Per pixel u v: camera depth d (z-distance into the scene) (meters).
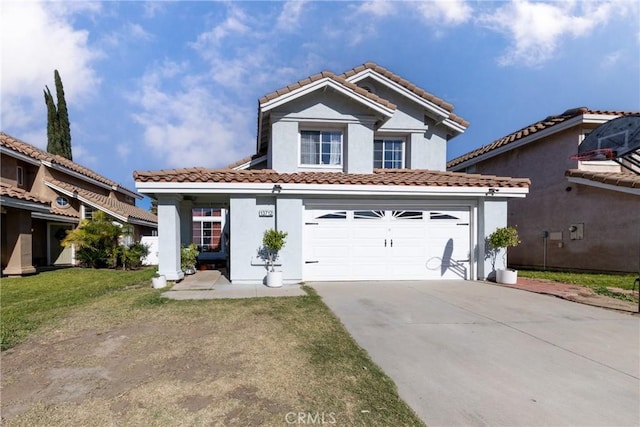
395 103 13.51
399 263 10.82
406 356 4.59
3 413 3.15
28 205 13.20
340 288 9.35
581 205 13.04
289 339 5.13
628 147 11.50
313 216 10.49
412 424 3.03
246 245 10.07
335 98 11.77
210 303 7.40
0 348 4.75
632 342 5.21
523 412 3.26
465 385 3.79
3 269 13.33
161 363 4.26
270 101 11.05
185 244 13.95
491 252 10.92
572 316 6.61
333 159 12.15
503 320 6.31
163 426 2.95
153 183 9.51
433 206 10.98
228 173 9.91
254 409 3.22
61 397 3.44
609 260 12.09
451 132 14.29
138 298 7.94
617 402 3.47
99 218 16.95
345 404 3.33
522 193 10.84
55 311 6.81
